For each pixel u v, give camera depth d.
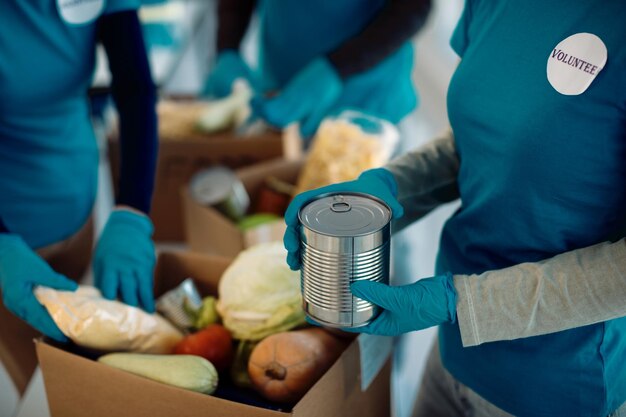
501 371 0.96
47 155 1.36
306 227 0.77
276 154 1.94
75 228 1.49
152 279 1.23
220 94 2.24
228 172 1.71
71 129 1.40
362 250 0.76
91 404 0.98
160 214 2.05
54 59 1.26
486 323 0.83
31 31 1.20
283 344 0.95
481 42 0.92
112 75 1.36
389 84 2.00
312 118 1.92
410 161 1.06
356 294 0.78
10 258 1.15
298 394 0.94
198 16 3.59
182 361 0.94
